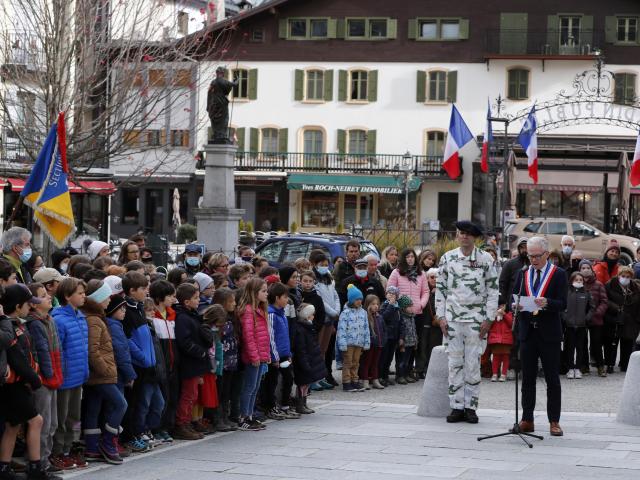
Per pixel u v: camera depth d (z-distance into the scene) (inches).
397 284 649.6
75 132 926.4
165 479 374.9
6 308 362.9
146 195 2198.6
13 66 947.3
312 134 2192.4
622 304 692.1
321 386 624.1
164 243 1122.7
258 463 402.3
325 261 611.5
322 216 2166.6
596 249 1473.9
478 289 494.3
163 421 450.6
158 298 446.6
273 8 2162.9
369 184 2085.4
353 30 2171.5
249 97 2198.6
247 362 479.5
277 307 512.1
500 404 566.9
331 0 2167.8
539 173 1979.6
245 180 2158.0
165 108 1040.8
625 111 1931.6
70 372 390.9
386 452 424.2
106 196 1231.5
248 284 487.5
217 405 470.6
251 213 2192.4
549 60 2081.7
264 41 2192.4
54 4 921.5
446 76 2132.1
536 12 2098.9
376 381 632.4
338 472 383.6
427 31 2146.9
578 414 530.6
